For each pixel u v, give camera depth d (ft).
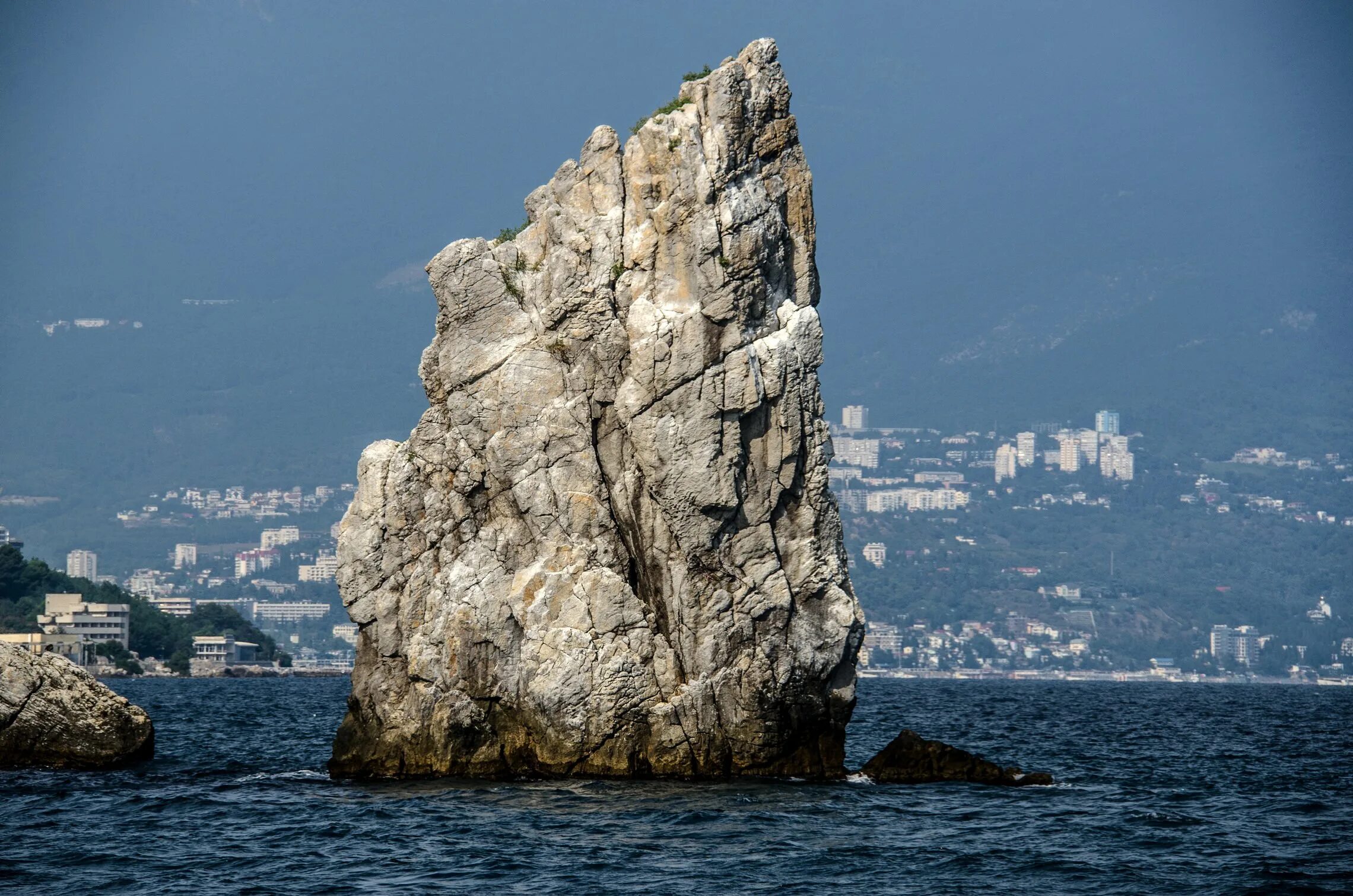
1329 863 652.48
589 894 584.81
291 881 604.49
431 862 631.15
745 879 606.14
